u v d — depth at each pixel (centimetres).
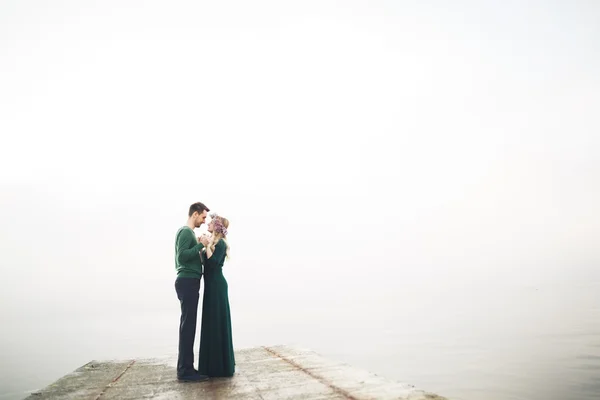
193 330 417
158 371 474
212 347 413
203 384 382
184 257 404
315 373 406
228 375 410
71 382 430
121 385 401
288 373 413
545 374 4069
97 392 373
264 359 514
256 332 11600
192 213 443
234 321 17838
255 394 328
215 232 436
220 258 430
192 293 416
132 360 576
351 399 297
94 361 576
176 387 375
